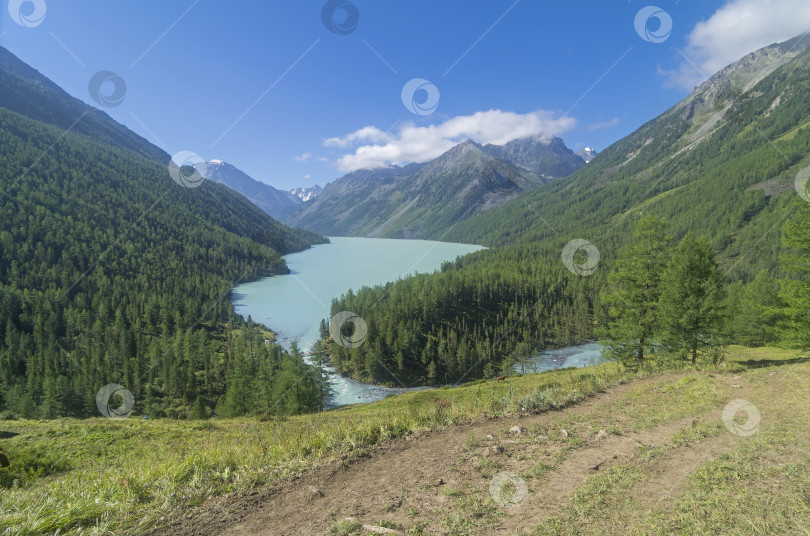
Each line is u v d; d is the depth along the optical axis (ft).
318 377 198.80
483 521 16.87
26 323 351.25
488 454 26.04
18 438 58.13
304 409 168.76
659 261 89.20
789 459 21.45
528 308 423.64
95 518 17.67
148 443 57.11
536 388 51.16
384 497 20.02
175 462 25.49
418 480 22.13
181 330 349.00
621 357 91.56
